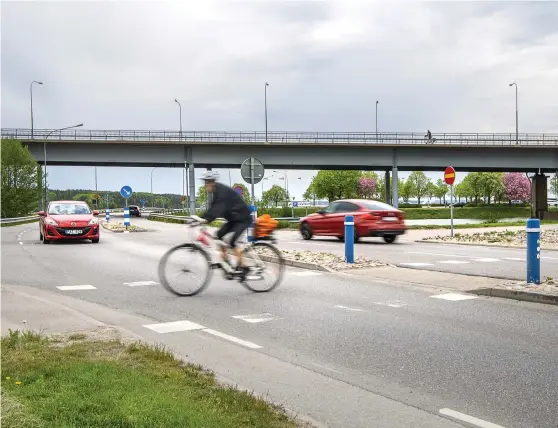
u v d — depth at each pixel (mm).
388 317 6996
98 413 3293
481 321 6727
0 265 12977
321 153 59344
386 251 16359
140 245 19125
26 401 3459
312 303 8016
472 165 60188
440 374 4727
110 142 55969
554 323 6590
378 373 4762
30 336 5406
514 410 3918
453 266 12172
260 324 6652
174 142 56625
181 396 3752
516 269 11570
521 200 118875
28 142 56938
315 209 94750
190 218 8812
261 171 17766
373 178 126688
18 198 54812
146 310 7562
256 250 9172
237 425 3348
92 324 6344
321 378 4629
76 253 16094
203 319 6961
